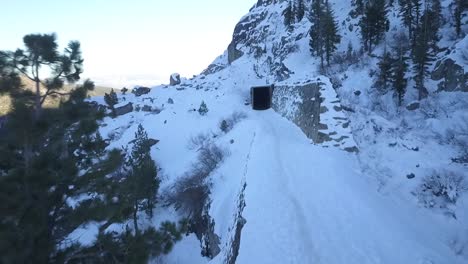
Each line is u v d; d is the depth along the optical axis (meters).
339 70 58.09
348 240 15.95
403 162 26.88
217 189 37.50
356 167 26.59
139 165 44.41
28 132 12.09
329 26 61.56
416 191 23.30
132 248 14.38
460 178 23.03
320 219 17.91
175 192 43.97
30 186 12.07
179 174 48.84
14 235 11.45
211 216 32.16
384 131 32.12
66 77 13.30
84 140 15.07
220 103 73.12
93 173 14.84
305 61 68.88
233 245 19.72
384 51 52.78
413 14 64.50
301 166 25.59
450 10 58.66
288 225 17.56
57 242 13.66
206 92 84.94
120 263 14.22
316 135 31.95
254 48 98.50
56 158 13.12
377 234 16.50
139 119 78.25
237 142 46.16
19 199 12.00
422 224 19.97
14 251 11.12
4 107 12.30
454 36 52.53
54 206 13.64
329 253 14.97
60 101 13.52
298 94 42.97
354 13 76.38
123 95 108.75
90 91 14.20
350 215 18.20
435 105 39.75
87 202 14.80
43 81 12.92
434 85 43.59
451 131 32.06
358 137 31.20
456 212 20.44
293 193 21.16
